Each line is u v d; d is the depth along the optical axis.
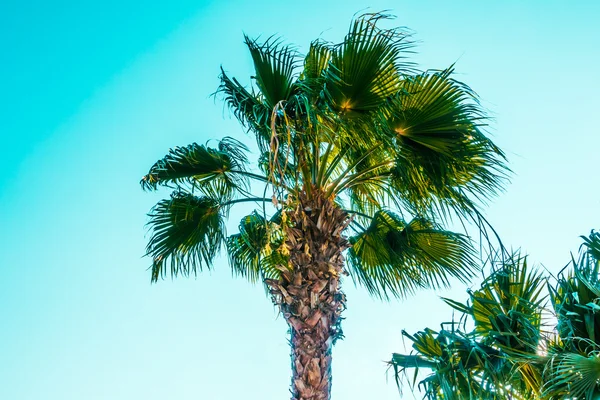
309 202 6.57
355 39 6.09
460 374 5.15
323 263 6.35
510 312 5.44
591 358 4.79
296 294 6.32
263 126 6.38
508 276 5.92
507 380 5.17
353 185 7.62
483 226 6.58
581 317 5.35
